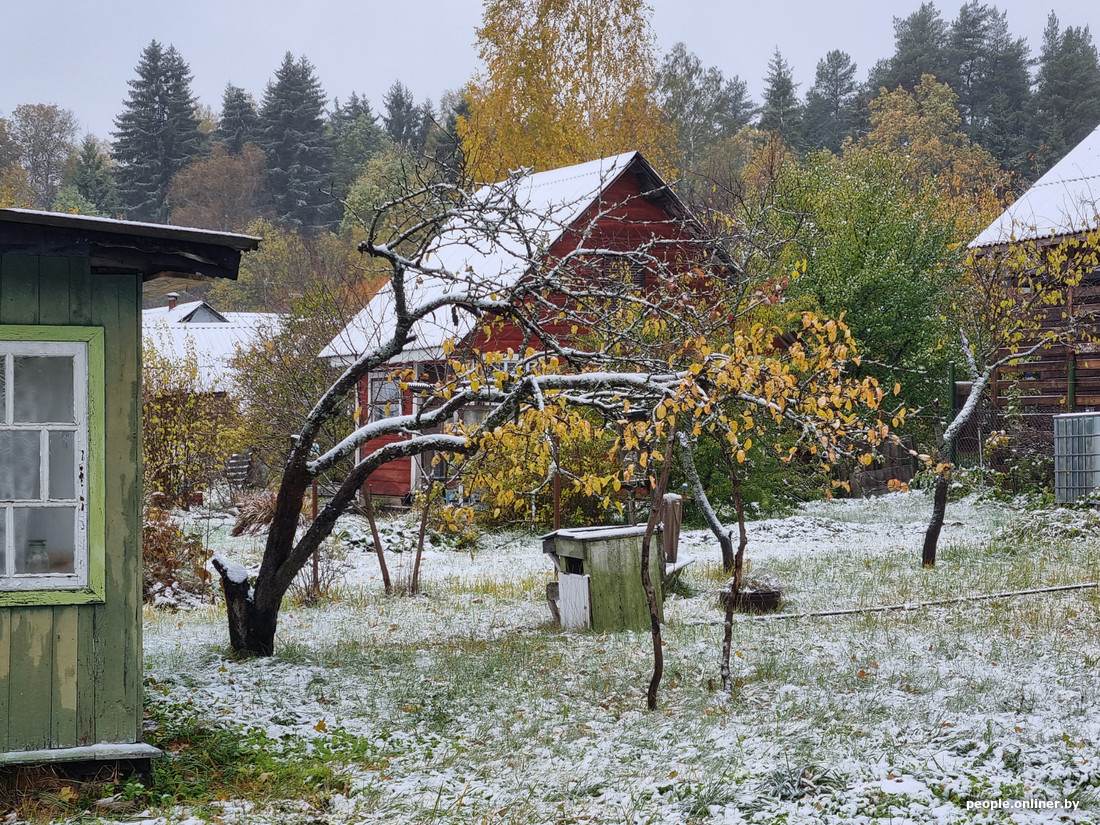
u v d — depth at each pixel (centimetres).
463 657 999
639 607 1170
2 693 612
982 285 1769
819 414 808
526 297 1079
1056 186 2341
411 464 2362
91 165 7425
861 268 2794
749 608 1232
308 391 2062
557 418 825
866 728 727
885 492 2652
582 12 3584
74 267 637
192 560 1501
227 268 670
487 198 924
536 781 643
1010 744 672
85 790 611
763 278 1416
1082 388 2186
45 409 631
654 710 808
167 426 2358
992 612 1145
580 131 3556
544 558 1795
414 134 8394
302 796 612
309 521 1917
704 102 5247
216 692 855
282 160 6900
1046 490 2148
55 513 630
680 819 561
